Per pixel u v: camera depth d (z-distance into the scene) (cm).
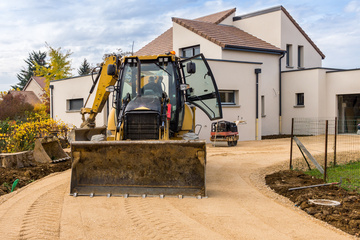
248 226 545
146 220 564
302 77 2319
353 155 1297
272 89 2370
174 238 491
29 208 629
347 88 2191
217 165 1117
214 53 2128
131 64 863
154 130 751
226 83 1883
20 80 7131
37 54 7269
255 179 909
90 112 1109
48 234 502
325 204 647
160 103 789
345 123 2280
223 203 671
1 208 631
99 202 664
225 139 1611
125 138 760
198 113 1805
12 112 2811
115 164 714
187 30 2284
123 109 795
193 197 695
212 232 516
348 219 564
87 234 504
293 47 2561
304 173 983
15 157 998
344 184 819
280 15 2428
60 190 764
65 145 1602
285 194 751
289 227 545
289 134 2375
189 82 954
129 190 708
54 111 2298
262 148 1555
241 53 2192
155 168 709
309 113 2291
